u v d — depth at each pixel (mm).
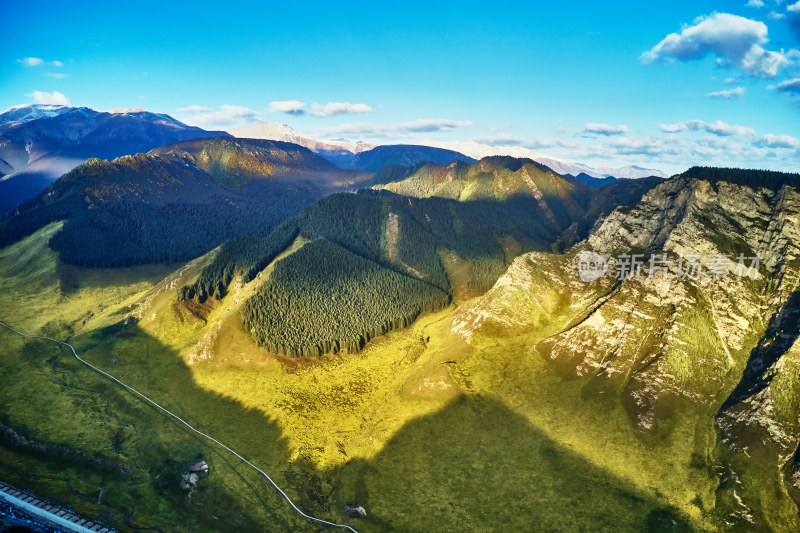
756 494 126875
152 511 134875
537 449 151000
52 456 152875
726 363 164000
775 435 136500
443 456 152500
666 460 142125
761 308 172625
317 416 178375
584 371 175375
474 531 128625
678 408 154875
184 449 161750
